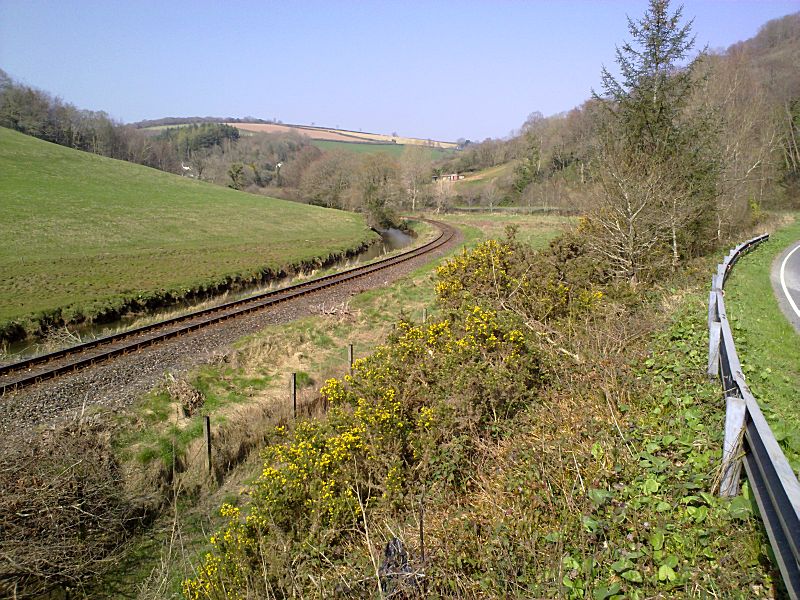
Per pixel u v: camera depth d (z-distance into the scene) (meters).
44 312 17.61
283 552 5.40
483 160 105.62
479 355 7.51
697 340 7.61
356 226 52.59
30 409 9.31
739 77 30.62
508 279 10.85
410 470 6.35
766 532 3.35
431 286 21.03
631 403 5.96
